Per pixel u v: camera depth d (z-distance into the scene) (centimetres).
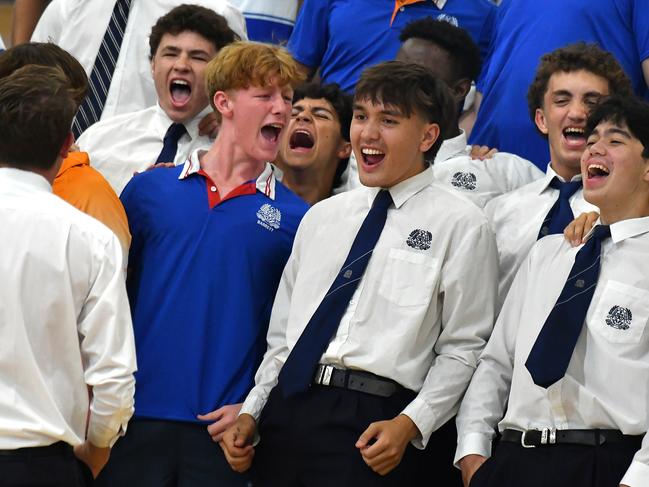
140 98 954
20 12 1148
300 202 786
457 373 683
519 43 953
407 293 686
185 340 733
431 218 703
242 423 709
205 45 868
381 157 712
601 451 625
